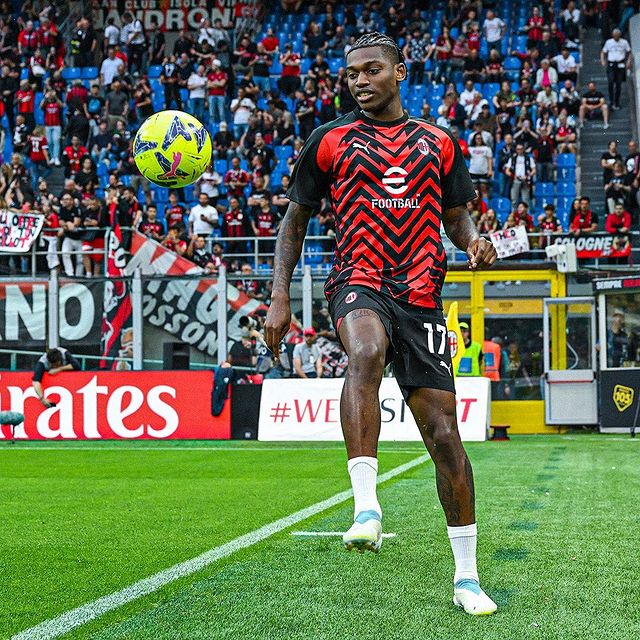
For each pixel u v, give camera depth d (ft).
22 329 74.43
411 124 16.66
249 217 88.33
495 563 20.90
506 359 78.38
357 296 15.81
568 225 91.76
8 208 89.61
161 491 36.40
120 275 78.18
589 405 75.46
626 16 115.44
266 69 109.29
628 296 73.41
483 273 78.69
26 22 118.93
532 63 105.29
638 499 32.04
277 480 40.40
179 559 21.90
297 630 15.15
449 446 16.03
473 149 92.63
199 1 124.88
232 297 74.84
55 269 74.84
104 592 18.47
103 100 107.96
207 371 69.56
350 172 16.30
